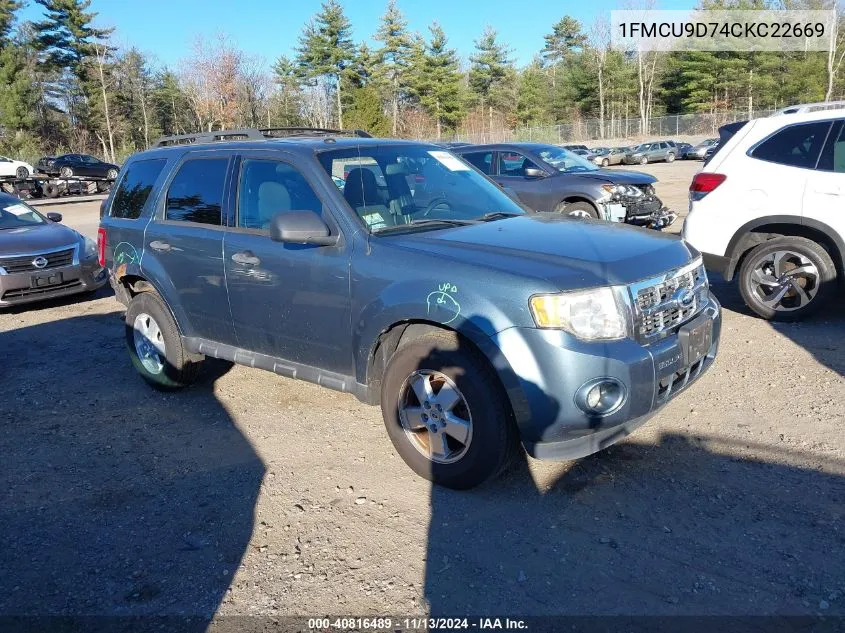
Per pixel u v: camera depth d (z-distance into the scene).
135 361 5.61
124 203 5.62
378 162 4.46
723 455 3.95
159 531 3.54
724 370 5.21
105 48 58.44
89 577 3.19
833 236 5.82
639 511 3.45
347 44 62.88
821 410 4.40
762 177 6.19
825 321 6.24
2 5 57.00
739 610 2.73
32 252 8.62
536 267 3.34
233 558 3.28
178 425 4.90
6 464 4.40
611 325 3.24
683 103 62.00
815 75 52.03
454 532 3.37
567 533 3.30
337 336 4.03
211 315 4.83
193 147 5.18
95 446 4.62
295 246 4.17
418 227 4.05
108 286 10.48
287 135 5.45
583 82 67.75
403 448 3.87
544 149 11.60
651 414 3.44
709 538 3.20
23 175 32.12
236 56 54.34
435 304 3.48
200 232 4.78
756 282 6.32
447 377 3.54
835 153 5.85
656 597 2.83
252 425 4.82
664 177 27.16
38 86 61.38
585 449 3.33
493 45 71.81
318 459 4.24
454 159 5.00
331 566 3.18
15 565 3.30
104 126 60.47
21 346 7.17
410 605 2.88
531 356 3.21
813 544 3.10
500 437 3.44
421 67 63.66
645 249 3.63
